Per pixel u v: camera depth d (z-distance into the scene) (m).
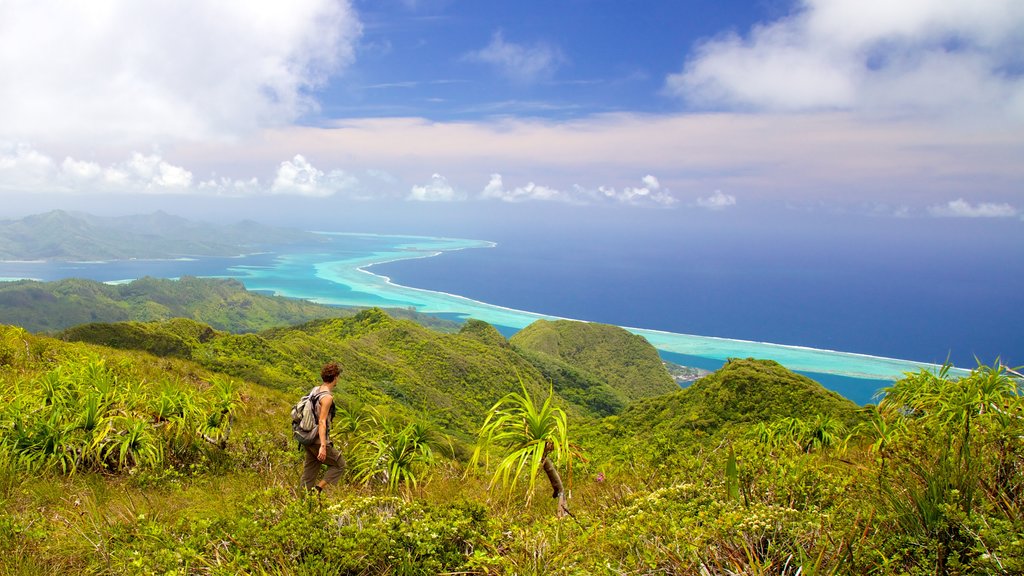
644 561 3.51
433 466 9.28
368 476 8.54
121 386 11.38
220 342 59.47
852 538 3.23
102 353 19.78
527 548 4.02
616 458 9.14
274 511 4.73
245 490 7.39
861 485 4.22
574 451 5.84
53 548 4.84
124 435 8.96
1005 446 3.85
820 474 4.62
